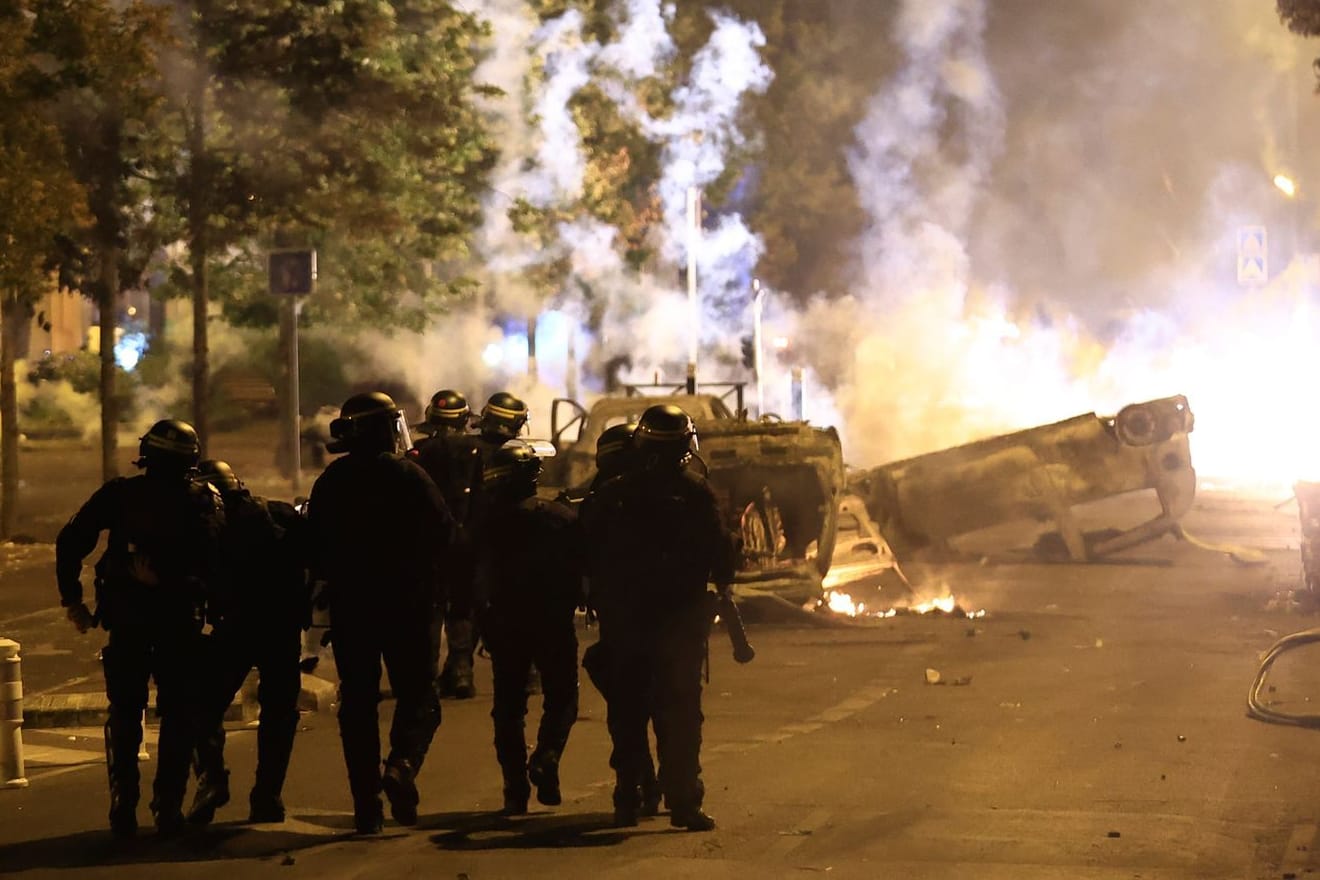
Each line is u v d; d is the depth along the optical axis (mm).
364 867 14031
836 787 17016
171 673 15133
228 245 47719
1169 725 20219
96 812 16688
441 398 21875
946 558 43094
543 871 13766
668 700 15195
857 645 28109
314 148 42938
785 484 33969
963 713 21391
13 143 32031
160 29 34906
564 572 15883
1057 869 13656
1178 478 41906
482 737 20375
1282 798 16203
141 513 15062
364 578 15211
